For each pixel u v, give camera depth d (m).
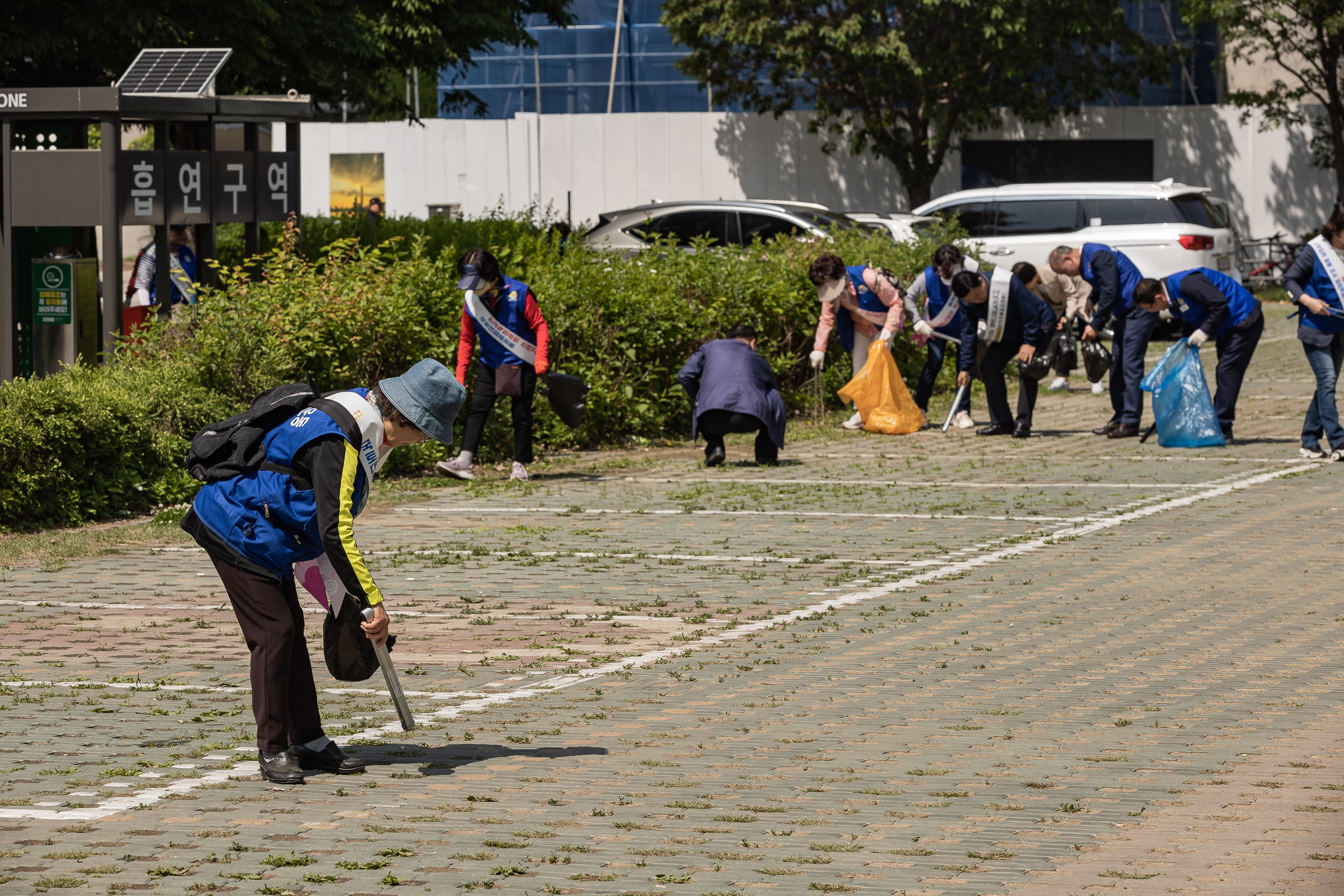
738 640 9.77
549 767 7.09
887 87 51.75
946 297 20.62
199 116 18.16
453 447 17.94
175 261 22.55
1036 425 21.47
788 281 22.45
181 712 8.13
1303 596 10.89
